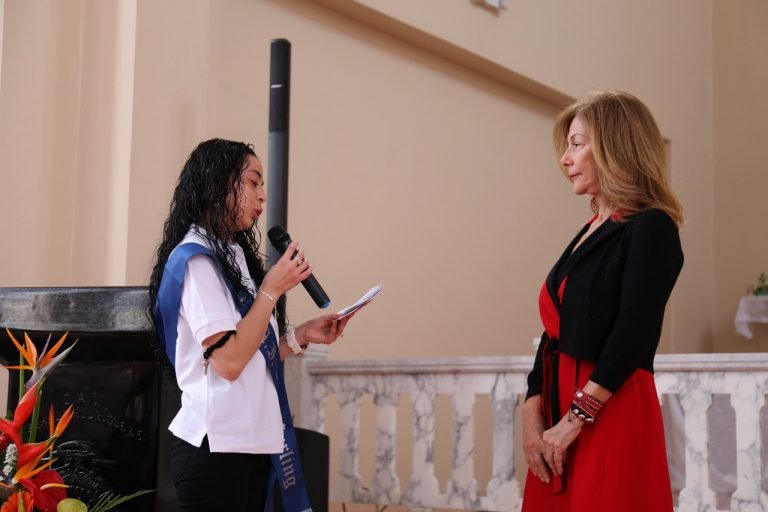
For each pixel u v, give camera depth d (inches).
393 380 198.1
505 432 182.1
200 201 99.2
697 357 161.6
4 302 118.1
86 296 113.6
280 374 100.7
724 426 246.4
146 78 203.0
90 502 113.3
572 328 102.8
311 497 121.1
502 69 317.7
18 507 94.7
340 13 272.7
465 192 311.0
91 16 208.4
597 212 114.7
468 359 186.2
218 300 94.1
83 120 206.5
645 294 98.6
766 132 414.9
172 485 112.4
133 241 198.1
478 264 313.1
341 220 267.4
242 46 245.6
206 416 94.3
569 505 102.2
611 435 98.8
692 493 161.3
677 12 410.3
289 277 95.4
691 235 409.7
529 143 340.8
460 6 300.5
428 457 191.5
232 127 241.8
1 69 196.4
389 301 279.6
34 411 103.3
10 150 196.4
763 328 406.3
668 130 399.9
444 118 305.6
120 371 116.6
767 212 411.5
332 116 267.9
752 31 422.3
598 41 362.0
